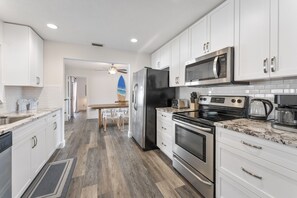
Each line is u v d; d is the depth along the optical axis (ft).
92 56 10.88
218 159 4.76
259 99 5.02
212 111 7.19
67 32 8.50
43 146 7.07
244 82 5.57
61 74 9.99
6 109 7.41
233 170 4.27
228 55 5.21
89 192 5.57
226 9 5.47
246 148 3.87
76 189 5.73
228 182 4.42
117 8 6.17
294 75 3.67
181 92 10.11
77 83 29.96
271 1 4.09
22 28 7.48
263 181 3.51
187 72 7.42
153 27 7.92
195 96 8.28
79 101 30.22
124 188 5.81
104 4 5.89
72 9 6.23
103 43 10.31
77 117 22.67
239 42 5.01
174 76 9.09
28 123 5.54
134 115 11.46
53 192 5.53
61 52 10.00
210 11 6.34
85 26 7.80
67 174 6.75
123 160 8.18
